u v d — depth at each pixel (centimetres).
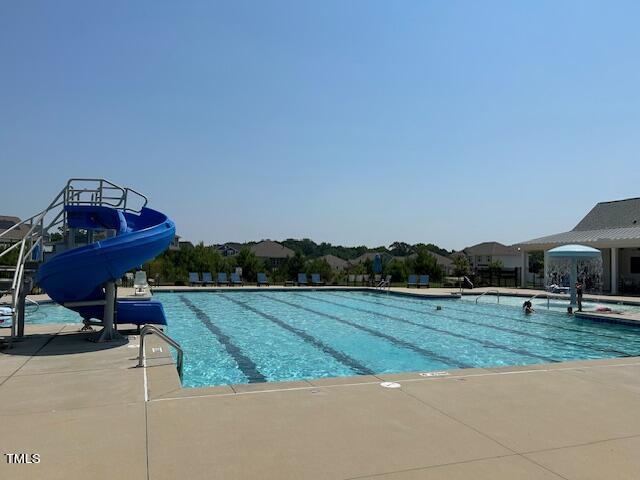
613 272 2631
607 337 1329
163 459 362
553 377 633
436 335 1356
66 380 616
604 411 488
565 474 343
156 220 1129
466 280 3062
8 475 331
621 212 3281
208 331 1401
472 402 515
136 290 2273
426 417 464
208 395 539
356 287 3078
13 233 4072
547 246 3030
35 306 1847
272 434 416
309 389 565
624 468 354
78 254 871
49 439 402
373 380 612
